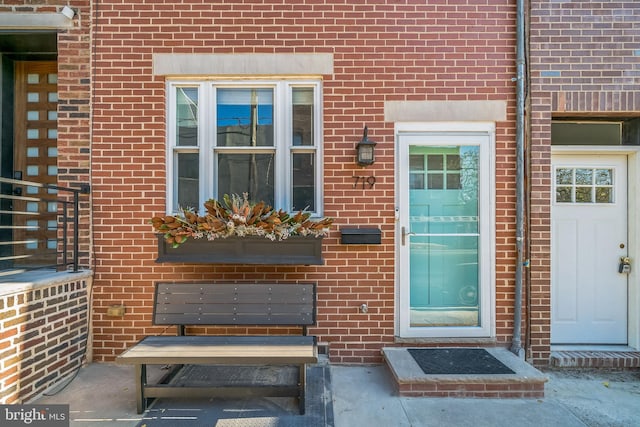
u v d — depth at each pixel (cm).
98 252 386
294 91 405
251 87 404
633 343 405
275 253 358
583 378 366
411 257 402
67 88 390
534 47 389
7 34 392
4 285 284
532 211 388
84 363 372
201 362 277
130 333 385
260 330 389
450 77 394
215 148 400
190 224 356
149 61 391
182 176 405
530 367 339
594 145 411
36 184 316
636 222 405
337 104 393
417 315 401
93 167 388
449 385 321
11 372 281
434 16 395
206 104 399
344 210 390
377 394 325
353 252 390
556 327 412
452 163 403
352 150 391
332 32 393
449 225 403
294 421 279
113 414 287
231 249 358
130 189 388
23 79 436
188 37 391
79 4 391
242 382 322
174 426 272
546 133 388
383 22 394
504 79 394
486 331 392
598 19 388
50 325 324
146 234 388
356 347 388
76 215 371
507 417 292
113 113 390
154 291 368
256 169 406
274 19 392
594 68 388
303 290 357
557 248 414
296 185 404
